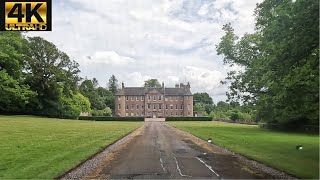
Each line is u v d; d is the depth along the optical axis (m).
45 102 90.75
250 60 53.00
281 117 44.62
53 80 90.88
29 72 90.69
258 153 19.83
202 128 51.72
